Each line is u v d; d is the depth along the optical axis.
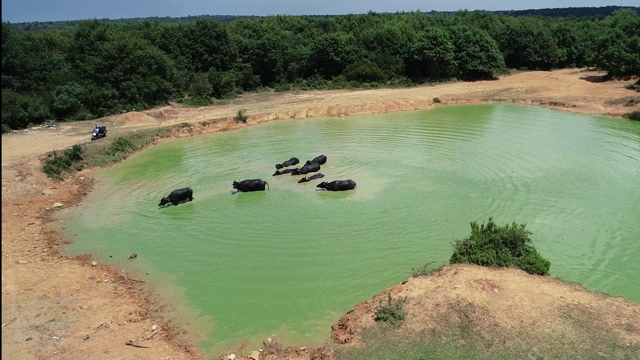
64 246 20.73
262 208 23.72
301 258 18.77
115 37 56.75
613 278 16.70
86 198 26.62
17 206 25.19
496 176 26.97
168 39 66.19
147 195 26.50
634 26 61.75
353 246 19.50
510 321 13.39
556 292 14.67
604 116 42.97
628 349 12.34
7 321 15.06
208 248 19.97
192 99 53.72
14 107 42.19
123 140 36.22
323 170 28.97
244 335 14.45
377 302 14.91
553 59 73.62
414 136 36.94
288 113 46.78
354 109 48.06
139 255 19.70
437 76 65.06
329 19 90.06
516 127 39.25
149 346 13.95
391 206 23.17
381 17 91.75
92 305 16.09
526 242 18.09
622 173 27.11
